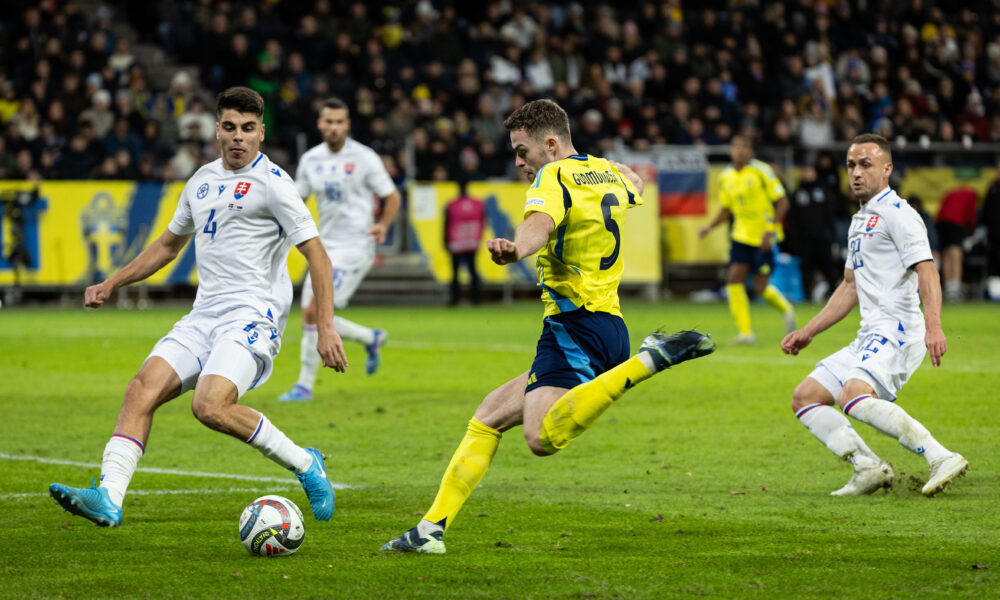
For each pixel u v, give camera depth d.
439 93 60.00
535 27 65.31
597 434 20.31
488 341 38.28
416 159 57.62
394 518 13.73
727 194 36.22
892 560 11.52
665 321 45.50
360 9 62.19
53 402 24.56
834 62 70.25
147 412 13.36
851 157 15.81
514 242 10.80
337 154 25.89
